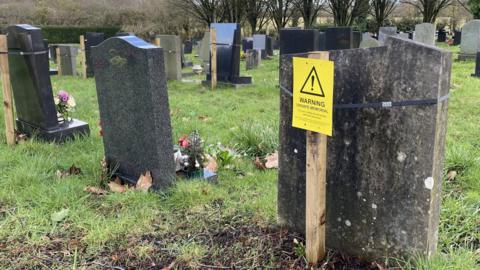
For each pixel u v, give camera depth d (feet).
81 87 35.37
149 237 10.20
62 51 44.52
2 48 16.38
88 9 109.60
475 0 78.64
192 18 106.01
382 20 108.47
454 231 9.90
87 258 9.44
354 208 8.82
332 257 9.12
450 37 103.14
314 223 8.59
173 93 31.99
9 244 9.95
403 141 7.85
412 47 7.39
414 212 8.00
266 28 114.62
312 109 7.98
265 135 17.35
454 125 20.95
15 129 18.17
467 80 33.96
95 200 12.15
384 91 7.89
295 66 8.14
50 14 107.04
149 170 12.62
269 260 9.14
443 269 7.88
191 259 9.27
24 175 13.26
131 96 12.55
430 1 102.27
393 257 8.46
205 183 12.78
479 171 13.78
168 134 12.31
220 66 35.91
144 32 102.17
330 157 8.95
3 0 109.29
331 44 36.99
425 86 7.38
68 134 18.39
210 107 26.27
